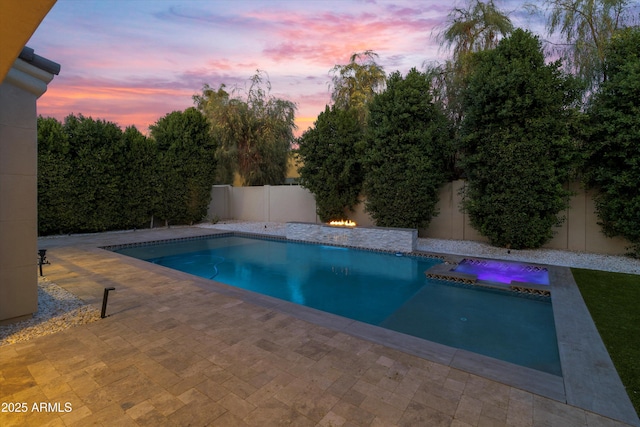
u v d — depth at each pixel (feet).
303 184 50.08
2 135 14.43
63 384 10.19
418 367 11.23
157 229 51.88
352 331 14.16
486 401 9.39
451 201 40.29
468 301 21.04
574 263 27.99
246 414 8.83
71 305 17.29
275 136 66.33
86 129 42.88
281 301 18.08
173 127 53.88
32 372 10.85
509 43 31.04
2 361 11.55
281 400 9.42
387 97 39.01
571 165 29.45
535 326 16.98
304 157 49.11
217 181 67.92
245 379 10.48
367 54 56.85
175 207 53.83
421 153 36.88
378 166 40.14
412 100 36.88
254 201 62.54
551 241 33.78
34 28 6.11
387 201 38.93
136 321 15.19
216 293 19.39
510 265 27.40
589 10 33.86
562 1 34.94
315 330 14.23
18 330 14.15
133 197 48.62
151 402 9.33
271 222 60.44
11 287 14.82
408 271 29.43
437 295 22.41
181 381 10.36
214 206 63.46
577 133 29.35
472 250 34.04
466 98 34.40
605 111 27.17
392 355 12.07
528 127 29.86
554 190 29.48
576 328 14.60
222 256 36.65
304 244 42.11
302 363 11.46
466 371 10.98
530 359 13.57
